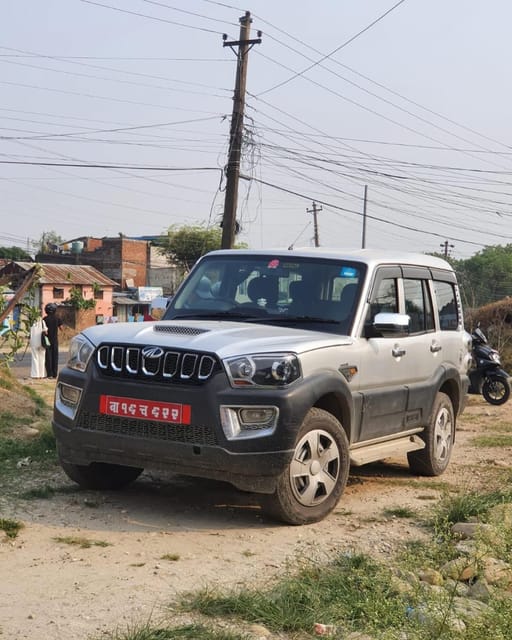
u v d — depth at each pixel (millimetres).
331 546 5598
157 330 6227
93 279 61125
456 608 4164
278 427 5723
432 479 8164
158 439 5812
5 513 5984
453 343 8531
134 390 5879
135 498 6684
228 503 6672
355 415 6602
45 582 4586
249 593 4383
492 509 6246
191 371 5770
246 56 25750
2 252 85250
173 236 81625
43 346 18812
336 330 6676
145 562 5047
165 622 4016
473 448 10281
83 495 6668
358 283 6961
